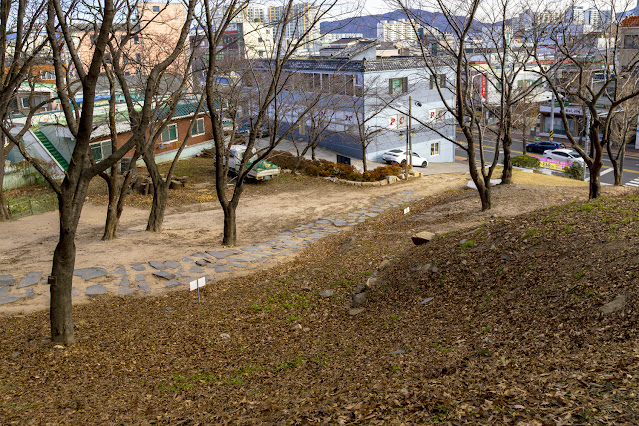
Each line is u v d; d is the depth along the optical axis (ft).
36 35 48.93
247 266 52.42
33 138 97.50
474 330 26.27
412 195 92.53
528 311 26.35
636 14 92.53
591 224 34.65
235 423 19.49
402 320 31.35
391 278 38.63
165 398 23.67
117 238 61.26
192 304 41.06
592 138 56.65
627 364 17.75
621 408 14.93
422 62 125.80
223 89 95.35
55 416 21.56
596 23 75.77
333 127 131.95
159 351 30.91
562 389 16.87
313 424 17.81
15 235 62.69
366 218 77.10
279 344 31.30
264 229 70.59
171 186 93.50
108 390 24.88
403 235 55.06
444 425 15.83
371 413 17.85
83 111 27.76
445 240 41.96
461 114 59.67
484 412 16.19
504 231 38.50
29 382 25.68
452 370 21.18
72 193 29.73
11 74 42.68
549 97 172.96
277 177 106.42
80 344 31.73
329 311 36.68
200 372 27.40
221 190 58.95
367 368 24.25
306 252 57.93
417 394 18.80
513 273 32.04
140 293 44.57
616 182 78.84
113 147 57.57
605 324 22.06
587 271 27.91
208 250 57.77
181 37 39.75
